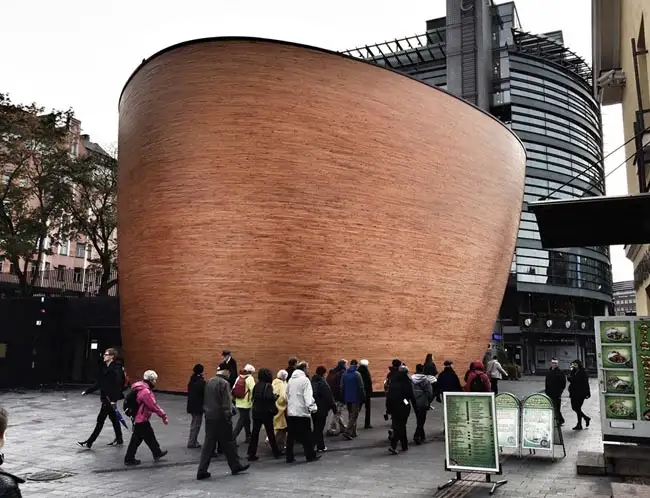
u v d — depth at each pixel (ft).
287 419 29.73
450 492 22.59
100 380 33.68
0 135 94.53
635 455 24.91
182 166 61.05
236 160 59.21
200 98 60.75
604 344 26.37
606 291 199.21
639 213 21.77
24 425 41.45
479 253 73.72
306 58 60.70
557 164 180.04
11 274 130.93
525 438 29.53
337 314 59.47
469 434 23.65
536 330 164.35
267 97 59.52
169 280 61.00
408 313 64.13
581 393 40.73
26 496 22.15
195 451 32.40
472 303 72.38
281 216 58.65
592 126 205.77
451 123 70.64
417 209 65.87
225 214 59.00
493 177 76.84
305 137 59.72
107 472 26.78
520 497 21.62
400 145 65.00
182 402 54.70
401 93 65.82
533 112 180.55
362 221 61.62
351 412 37.22
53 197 101.91
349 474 26.32
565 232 25.04
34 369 79.97
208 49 61.11
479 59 169.48
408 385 32.50
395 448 31.78
